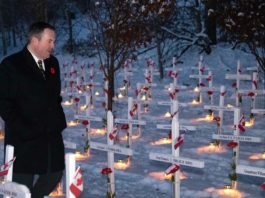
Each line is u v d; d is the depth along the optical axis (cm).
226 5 1146
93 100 1295
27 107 416
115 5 970
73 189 321
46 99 422
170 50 2158
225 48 2069
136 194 626
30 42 418
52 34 418
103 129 1009
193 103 1283
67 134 982
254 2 1109
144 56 2147
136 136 944
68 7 2992
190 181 673
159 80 1775
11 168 378
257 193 620
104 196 621
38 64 425
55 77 434
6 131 432
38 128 420
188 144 877
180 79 1772
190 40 2070
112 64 994
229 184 652
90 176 707
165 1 1055
